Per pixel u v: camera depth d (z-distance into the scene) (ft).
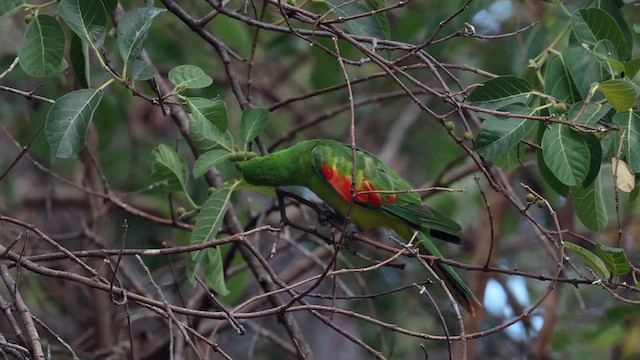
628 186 21.39
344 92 42.16
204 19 26.00
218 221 24.63
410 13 37.76
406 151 46.29
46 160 37.06
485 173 22.04
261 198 43.60
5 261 21.34
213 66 39.91
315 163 25.54
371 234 39.58
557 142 21.63
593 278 23.43
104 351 34.81
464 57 42.65
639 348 40.70
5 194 41.34
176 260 38.78
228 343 42.24
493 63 37.88
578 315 42.86
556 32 34.50
